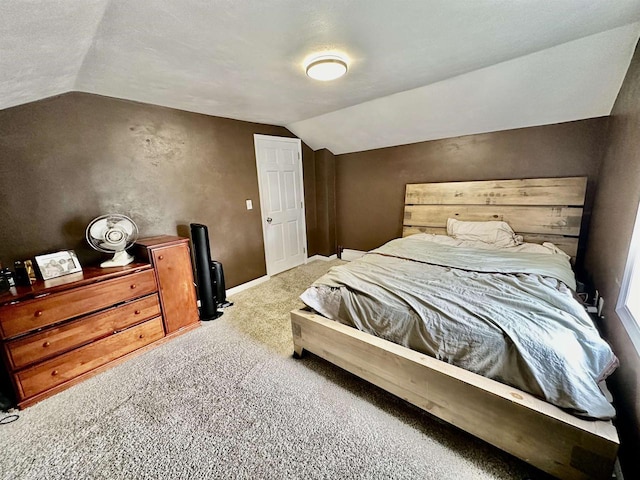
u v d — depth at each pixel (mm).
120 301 2104
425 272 2215
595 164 2615
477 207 3221
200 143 3004
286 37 1543
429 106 2871
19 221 1976
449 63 2059
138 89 2213
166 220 2797
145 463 1342
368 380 1702
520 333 1312
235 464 1320
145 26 1340
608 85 2178
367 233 4488
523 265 2209
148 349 2283
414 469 1270
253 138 3547
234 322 2723
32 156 2002
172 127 2764
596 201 2518
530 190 2889
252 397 1744
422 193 3643
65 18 1149
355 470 1272
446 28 1554
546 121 2756
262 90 2393
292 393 1768
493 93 2518
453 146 3402
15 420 1615
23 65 1430
